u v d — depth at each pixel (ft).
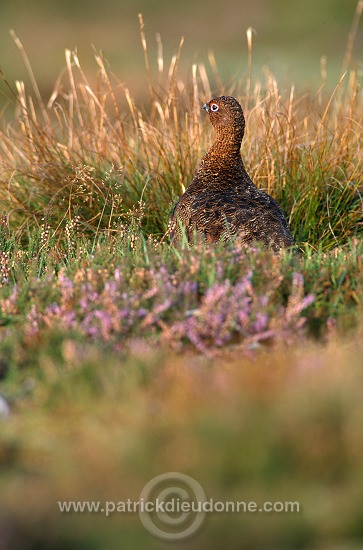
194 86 70.23
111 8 235.61
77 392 31.58
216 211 54.75
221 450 27.76
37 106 149.38
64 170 66.49
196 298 41.34
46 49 196.34
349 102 71.72
